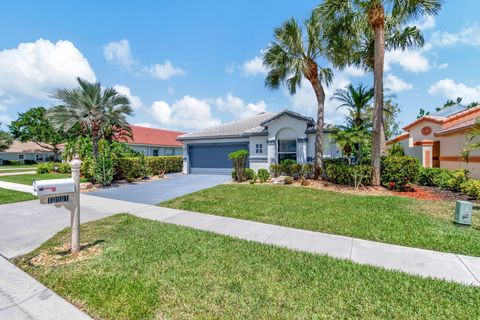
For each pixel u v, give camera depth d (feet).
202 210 26.55
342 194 32.53
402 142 62.23
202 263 13.71
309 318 9.06
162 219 23.71
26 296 10.94
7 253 15.69
